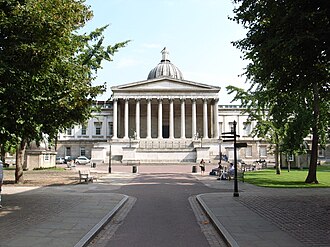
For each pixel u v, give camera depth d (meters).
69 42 14.39
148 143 80.06
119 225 12.19
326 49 12.48
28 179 32.59
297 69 13.72
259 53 13.48
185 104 90.25
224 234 10.07
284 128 32.09
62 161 81.69
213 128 84.50
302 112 29.17
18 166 28.55
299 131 29.78
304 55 12.91
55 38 12.55
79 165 68.25
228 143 76.31
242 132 96.19
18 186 26.16
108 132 96.06
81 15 14.93
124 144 77.06
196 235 10.61
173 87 84.25
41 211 14.38
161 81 84.44
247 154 89.12
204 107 84.12
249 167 52.75
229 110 97.31
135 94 84.25
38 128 16.69
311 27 12.08
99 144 77.75
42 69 12.84
